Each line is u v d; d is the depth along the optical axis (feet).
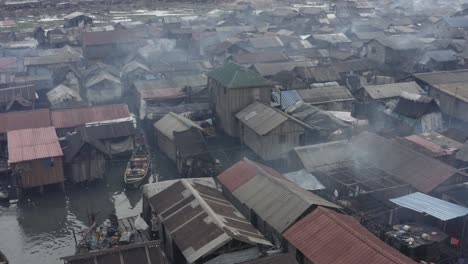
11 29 414.82
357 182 127.95
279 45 314.55
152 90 227.81
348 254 87.97
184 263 104.37
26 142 152.35
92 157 155.12
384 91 210.18
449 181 125.29
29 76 249.75
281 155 166.40
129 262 87.76
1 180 160.66
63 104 212.43
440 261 103.96
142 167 163.12
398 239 104.63
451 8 506.07
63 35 350.84
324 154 144.05
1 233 131.03
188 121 177.17
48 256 120.47
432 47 301.22
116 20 472.85
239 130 187.42
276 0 629.10
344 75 261.03
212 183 130.31
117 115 189.37
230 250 95.76
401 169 133.28
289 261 88.53
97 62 284.41
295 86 229.25
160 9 563.48
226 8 547.08
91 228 108.06
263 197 114.42
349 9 521.65
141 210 142.92
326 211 100.73
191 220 104.78
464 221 109.40
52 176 149.07
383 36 315.37
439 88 202.80
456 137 162.81
